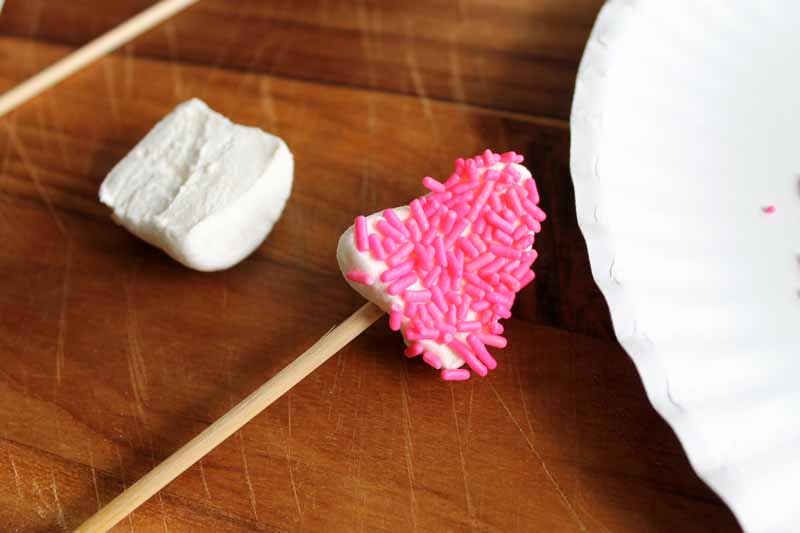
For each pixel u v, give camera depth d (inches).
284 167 8.0
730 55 8.1
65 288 8.2
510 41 9.3
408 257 7.3
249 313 8.0
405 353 7.5
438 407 7.5
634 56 8.0
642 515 7.0
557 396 7.5
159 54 9.5
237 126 8.1
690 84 8.0
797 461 6.5
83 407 7.7
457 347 7.3
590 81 7.9
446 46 9.3
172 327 8.0
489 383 7.6
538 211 7.4
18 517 7.3
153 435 7.6
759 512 6.3
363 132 8.9
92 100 9.3
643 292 7.0
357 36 9.5
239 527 7.2
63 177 8.9
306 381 7.7
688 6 8.2
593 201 7.3
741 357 6.8
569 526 7.0
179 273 8.2
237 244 8.0
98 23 9.8
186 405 7.7
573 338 7.7
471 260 7.3
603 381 7.5
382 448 7.4
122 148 9.0
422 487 7.2
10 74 9.5
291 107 9.1
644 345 6.8
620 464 7.2
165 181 8.1
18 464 7.5
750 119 7.9
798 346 6.9
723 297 7.1
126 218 8.0
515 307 7.8
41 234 8.5
